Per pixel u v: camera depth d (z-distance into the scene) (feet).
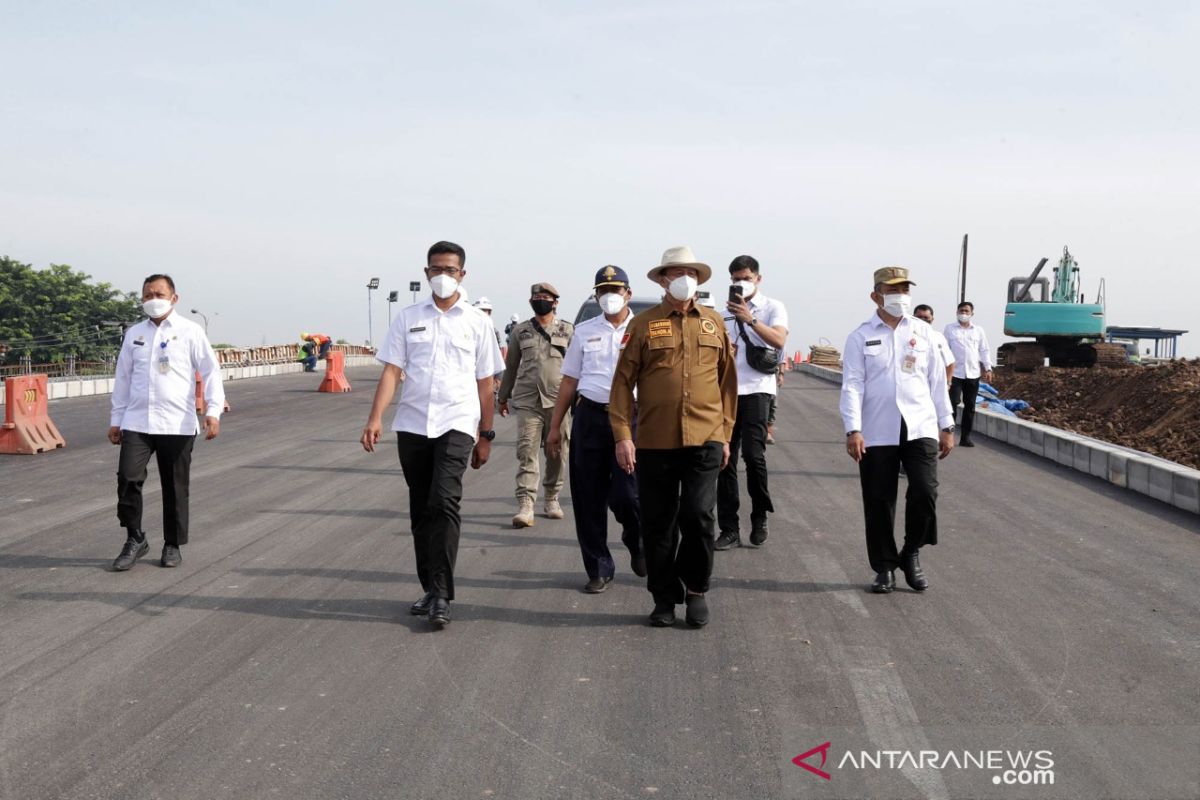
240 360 124.88
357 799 12.74
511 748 14.25
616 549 27.32
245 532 29.01
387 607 21.40
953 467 42.70
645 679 17.01
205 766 13.66
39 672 17.28
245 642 18.97
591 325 23.06
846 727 14.99
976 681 16.87
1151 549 26.84
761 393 27.32
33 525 29.81
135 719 15.26
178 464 24.82
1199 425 60.39
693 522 19.54
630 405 20.04
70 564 25.02
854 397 22.49
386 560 25.62
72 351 148.05
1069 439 42.52
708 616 20.12
